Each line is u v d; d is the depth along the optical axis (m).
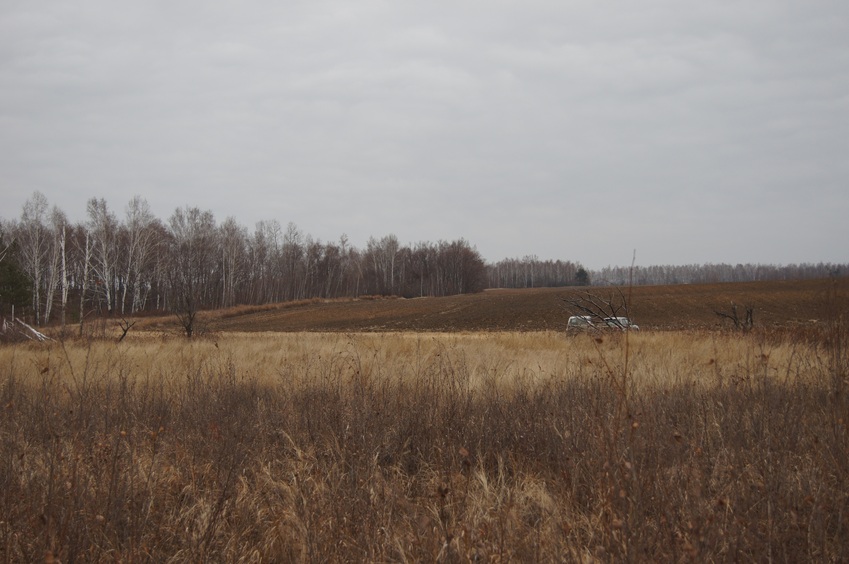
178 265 76.88
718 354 11.16
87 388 7.35
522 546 3.43
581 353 10.74
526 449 5.34
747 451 4.53
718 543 3.38
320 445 5.61
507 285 165.50
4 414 6.32
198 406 6.97
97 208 58.12
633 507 3.36
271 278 100.31
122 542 3.78
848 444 4.34
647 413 5.16
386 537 3.61
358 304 78.56
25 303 36.03
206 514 4.10
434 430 5.74
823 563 3.11
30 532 3.76
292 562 3.77
